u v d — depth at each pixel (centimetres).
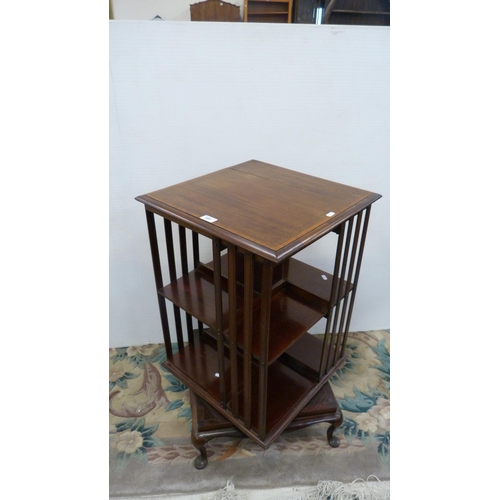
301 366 102
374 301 150
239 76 103
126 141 108
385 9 145
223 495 95
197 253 103
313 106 109
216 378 100
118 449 107
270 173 98
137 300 138
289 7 168
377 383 131
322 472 101
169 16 179
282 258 58
